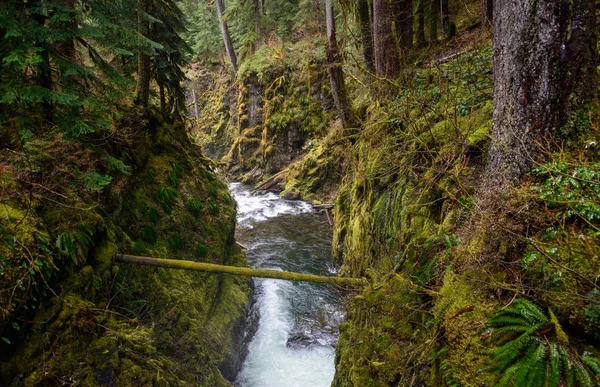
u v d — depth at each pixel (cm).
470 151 487
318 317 933
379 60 998
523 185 312
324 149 2003
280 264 1242
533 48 300
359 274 787
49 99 457
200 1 3472
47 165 475
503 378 237
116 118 733
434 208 510
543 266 267
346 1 1165
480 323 279
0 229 389
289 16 2584
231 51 2820
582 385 209
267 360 799
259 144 2498
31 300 399
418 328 391
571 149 296
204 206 939
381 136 781
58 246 441
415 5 1315
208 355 670
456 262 353
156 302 628
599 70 346
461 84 692
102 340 469
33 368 389
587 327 228
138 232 704
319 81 2181
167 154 911
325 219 1691
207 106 3244
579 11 280
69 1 533
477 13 1228
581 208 266
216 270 545
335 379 552
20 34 420
